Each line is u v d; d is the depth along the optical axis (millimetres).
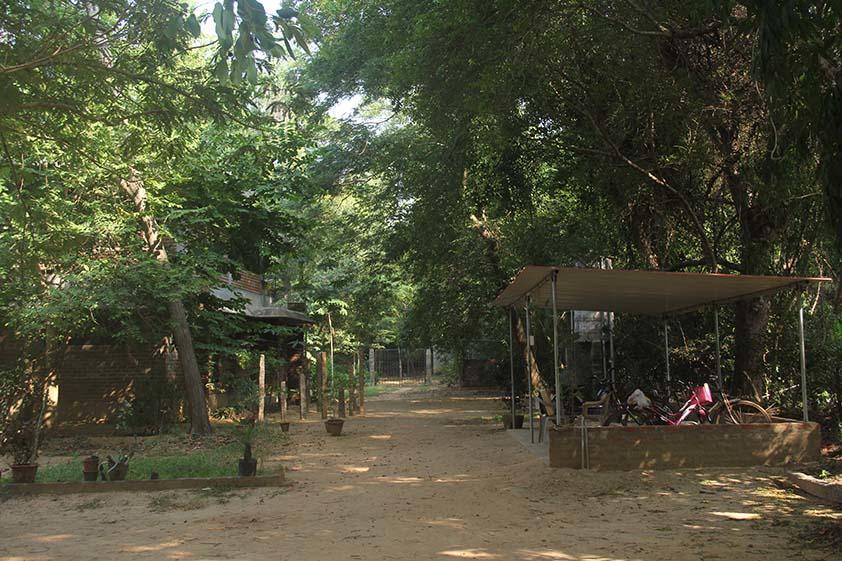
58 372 17141
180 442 16141
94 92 8180
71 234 11938
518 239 18906
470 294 21047
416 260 20016
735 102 11984
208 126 17594
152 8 7312
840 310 14500
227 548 6953
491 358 27578
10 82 7375
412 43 14148
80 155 9586
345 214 25234
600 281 11609
